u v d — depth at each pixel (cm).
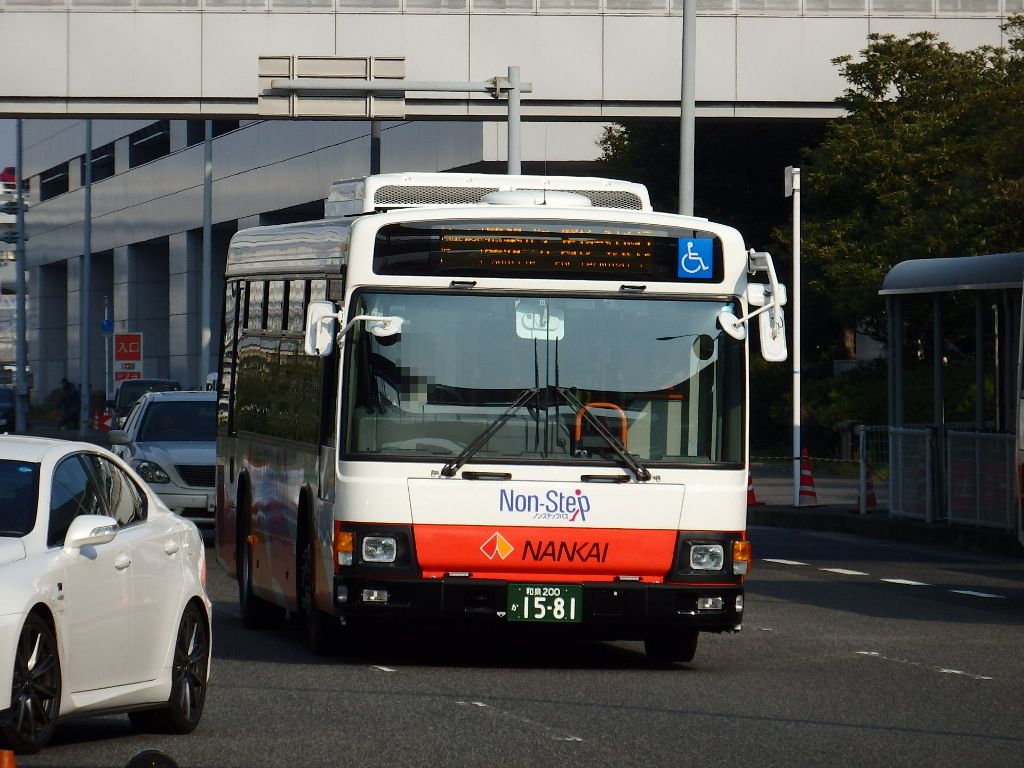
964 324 10962
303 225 3838
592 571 3234
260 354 4178
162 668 2509
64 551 2277
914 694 3036
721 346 3312
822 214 12319
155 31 8912
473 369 3259
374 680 3169
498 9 8906
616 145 14900
